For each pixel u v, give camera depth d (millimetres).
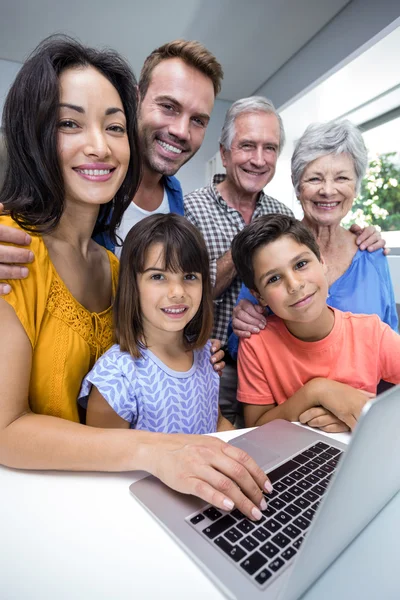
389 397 279
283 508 434
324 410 698
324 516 285
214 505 414
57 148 567
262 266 833
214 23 2176
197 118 1227
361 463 298
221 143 1430
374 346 871
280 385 913
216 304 1346
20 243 547
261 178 1391
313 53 2270
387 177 2260
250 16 2102
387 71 1878
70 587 329
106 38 2359
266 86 2824
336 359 872
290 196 2898
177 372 764
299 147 1083
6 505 432
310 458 559
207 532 390
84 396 675
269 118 1318
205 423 810
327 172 1037
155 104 1173
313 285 811
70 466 485
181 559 365
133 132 690
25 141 564
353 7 1924
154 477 487
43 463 483
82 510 429
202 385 809
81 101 557
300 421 702
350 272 1095
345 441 630
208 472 432
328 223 1098
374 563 364
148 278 726
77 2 2047
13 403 511
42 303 582
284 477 505
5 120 575
